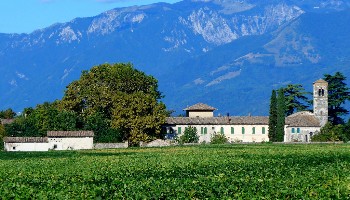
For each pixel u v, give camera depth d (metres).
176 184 63.56
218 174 73.75
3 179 74.56
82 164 99.81
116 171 83.25
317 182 64.56
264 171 77.50
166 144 180.00
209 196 56.50
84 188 61.81
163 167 88.94
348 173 75.06
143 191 59.12
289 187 61.16
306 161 95.25
